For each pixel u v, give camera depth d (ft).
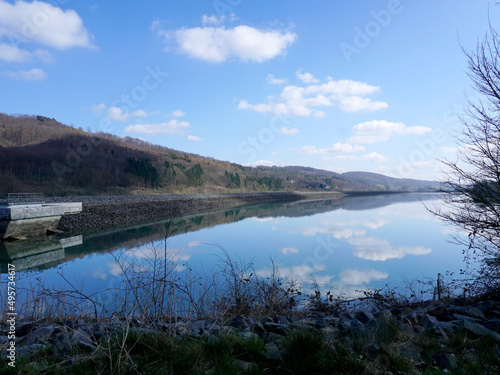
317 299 25.67
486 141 18.83
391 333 12.27
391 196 488.44
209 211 211.41
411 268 49.19
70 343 11.67
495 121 18.58
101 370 9.74
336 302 26.23
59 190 199.11
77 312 20.40
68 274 49.78
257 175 506.48
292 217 163.02
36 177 214.28
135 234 106.01
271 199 353.72
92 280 43.47
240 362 10.60
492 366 10.55
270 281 26.78
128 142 459.32
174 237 89.97
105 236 101.35
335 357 10.53
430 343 12.18
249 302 22.49
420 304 24.71
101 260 62.85
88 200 149.28
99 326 13.92
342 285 39.04
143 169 283.59
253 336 12.18
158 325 14.15
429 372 10.09
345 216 165.37
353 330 12.74
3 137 280.92
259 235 94.38
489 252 22.09
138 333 11.62
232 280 25.55
